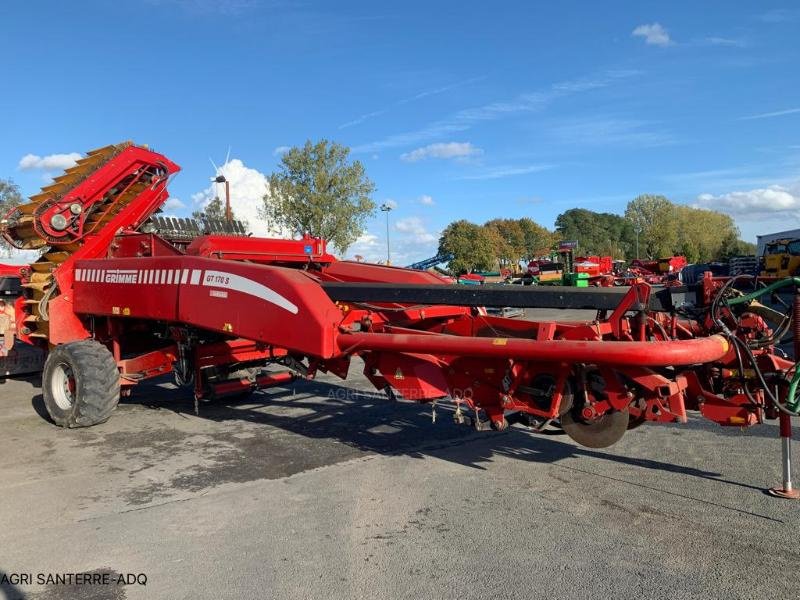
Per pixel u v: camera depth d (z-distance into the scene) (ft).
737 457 18.22
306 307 17.60
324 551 12.62
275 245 26.37
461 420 17.21
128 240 26.55
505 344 15.29
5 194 105.91
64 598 10.89
